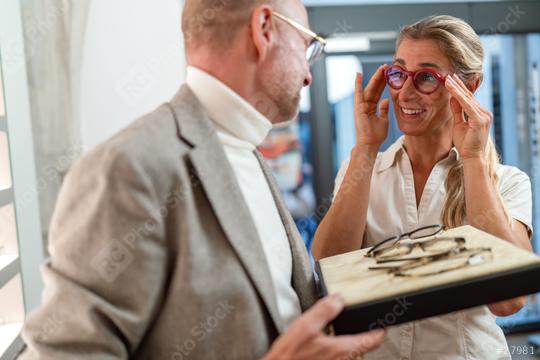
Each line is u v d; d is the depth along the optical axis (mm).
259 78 691
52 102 1458
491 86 3000
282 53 693
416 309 576
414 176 1087
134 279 561
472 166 932
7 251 1192
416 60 965
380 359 995
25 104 1326
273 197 798
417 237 829
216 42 673
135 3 1806
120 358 564
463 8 2838
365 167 1024
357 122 1047
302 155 2990
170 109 657
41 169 1440
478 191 912
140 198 554
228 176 645
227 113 684
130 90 1827
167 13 1831
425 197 1039
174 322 594
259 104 721
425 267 644
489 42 2955
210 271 605
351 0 2781
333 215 1024
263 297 623
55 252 579
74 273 556
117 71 1809
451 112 1023
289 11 698
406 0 2809
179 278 589
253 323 614
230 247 623
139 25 1816
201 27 674
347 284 639
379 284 616
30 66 1413
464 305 582
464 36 975
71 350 550
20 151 1312
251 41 669
